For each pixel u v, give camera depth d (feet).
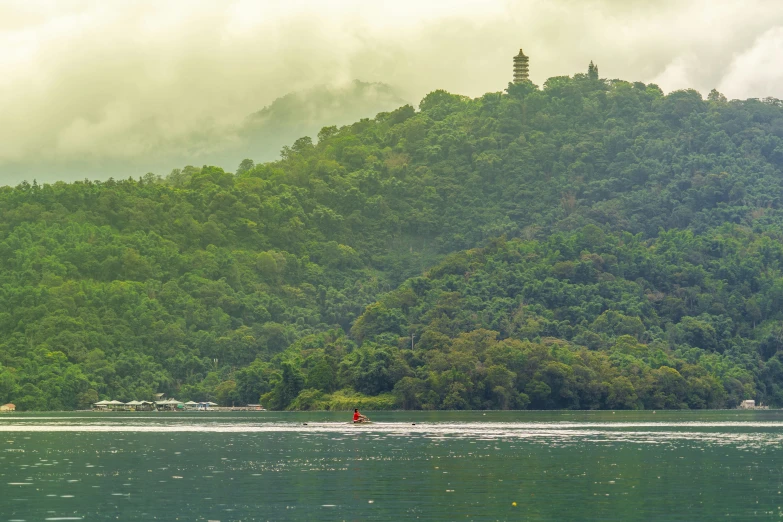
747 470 554.46
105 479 511.40
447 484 489.67
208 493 458.09
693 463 592.60
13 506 420.77
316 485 486.38
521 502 431.02
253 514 401.49
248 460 614.34
